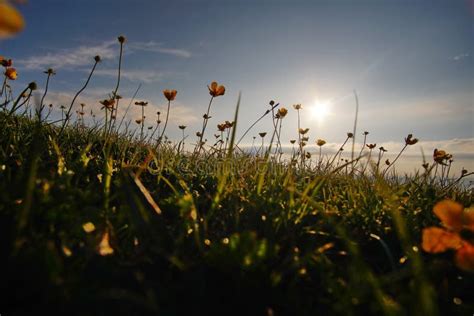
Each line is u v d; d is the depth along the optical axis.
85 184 0.27
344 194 0.34
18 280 0.14
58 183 0.21
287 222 0.24
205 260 0.18
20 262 0.14
